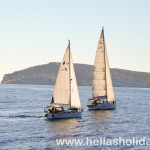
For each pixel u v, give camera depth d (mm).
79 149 48562
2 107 108062
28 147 49125
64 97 77312
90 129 65438
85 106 117625
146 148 49719
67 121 74875
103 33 99625
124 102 146125
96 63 100312
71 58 77375
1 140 53500
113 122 75812
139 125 71938
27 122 73375
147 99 182750
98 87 100625
